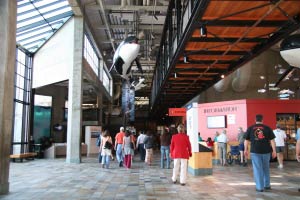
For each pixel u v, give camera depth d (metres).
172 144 8.64
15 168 12.94
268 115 16.78
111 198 6.67
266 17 8.10
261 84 24.69
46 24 17.06
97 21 19.86
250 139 7.44
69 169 12.52
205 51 10.96
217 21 8.20
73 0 14.74
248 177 9.86
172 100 24.59
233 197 6.68
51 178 9.84
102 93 27.56
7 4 7.67
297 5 7.26
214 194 7.04
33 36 17.83
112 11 18.08
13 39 7.91
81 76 16.55
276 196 6.74
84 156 20.34
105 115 34.50
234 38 9.66
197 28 8.32
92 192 7.38
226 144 13.95
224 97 25.31
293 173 10.91
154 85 25.55
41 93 23.09
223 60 12.16
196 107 10.48
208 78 15.38
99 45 23.69
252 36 9.45
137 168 12.88
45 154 19.58
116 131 28.48
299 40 9.20
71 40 16.91
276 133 12.88
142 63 28.30
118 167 13.28
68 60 16.97
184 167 8.41
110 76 34.16
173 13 12.96
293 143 16.59
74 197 6.79
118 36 24.16
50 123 23.70
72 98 16.39
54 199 6.58
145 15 18.08
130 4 17.61
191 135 10.64
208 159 10.45
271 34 9.12
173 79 15.62
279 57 24.98
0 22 7.62
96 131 21.00
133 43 15.84
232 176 10.10
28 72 19.39
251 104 16.86
